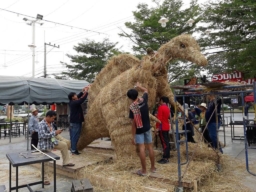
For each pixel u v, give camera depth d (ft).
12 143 32.27
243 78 33.58
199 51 15.24
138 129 12.98
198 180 12.44
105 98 16.99
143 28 46.32
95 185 13.65
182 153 17.10
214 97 18.42
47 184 14.55
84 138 20.17
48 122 14.48
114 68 18.92
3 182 15.21
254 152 22.16
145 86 15.48
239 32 31.40
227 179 14.33
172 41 15.80
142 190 11.71
